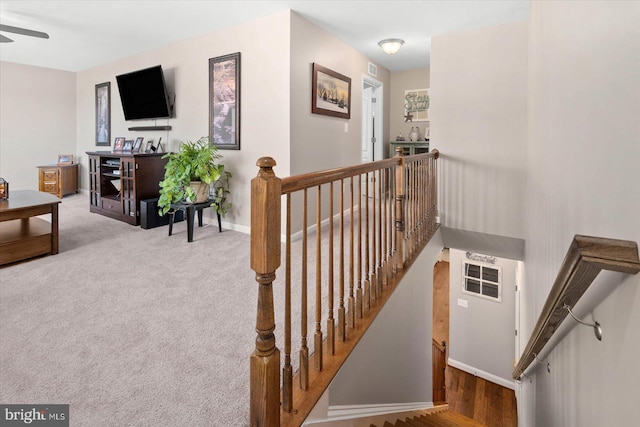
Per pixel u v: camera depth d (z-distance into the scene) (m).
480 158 3.81
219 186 4.26
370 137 5.91
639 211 0.73
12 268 2.95
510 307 5.31
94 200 5.23
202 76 4.34
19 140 6.24
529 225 3.17
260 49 3.78
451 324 5.87
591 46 1.15
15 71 6.10
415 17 3.60
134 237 3.94
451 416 4.00
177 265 3.08
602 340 0.93
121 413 1.39
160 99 4.66
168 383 1.56
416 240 3.16
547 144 2.06
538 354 1.87
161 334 1.96
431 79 4.04
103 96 6.09
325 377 1.56
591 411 1.04
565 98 1.54
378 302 2.24
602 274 0.92
